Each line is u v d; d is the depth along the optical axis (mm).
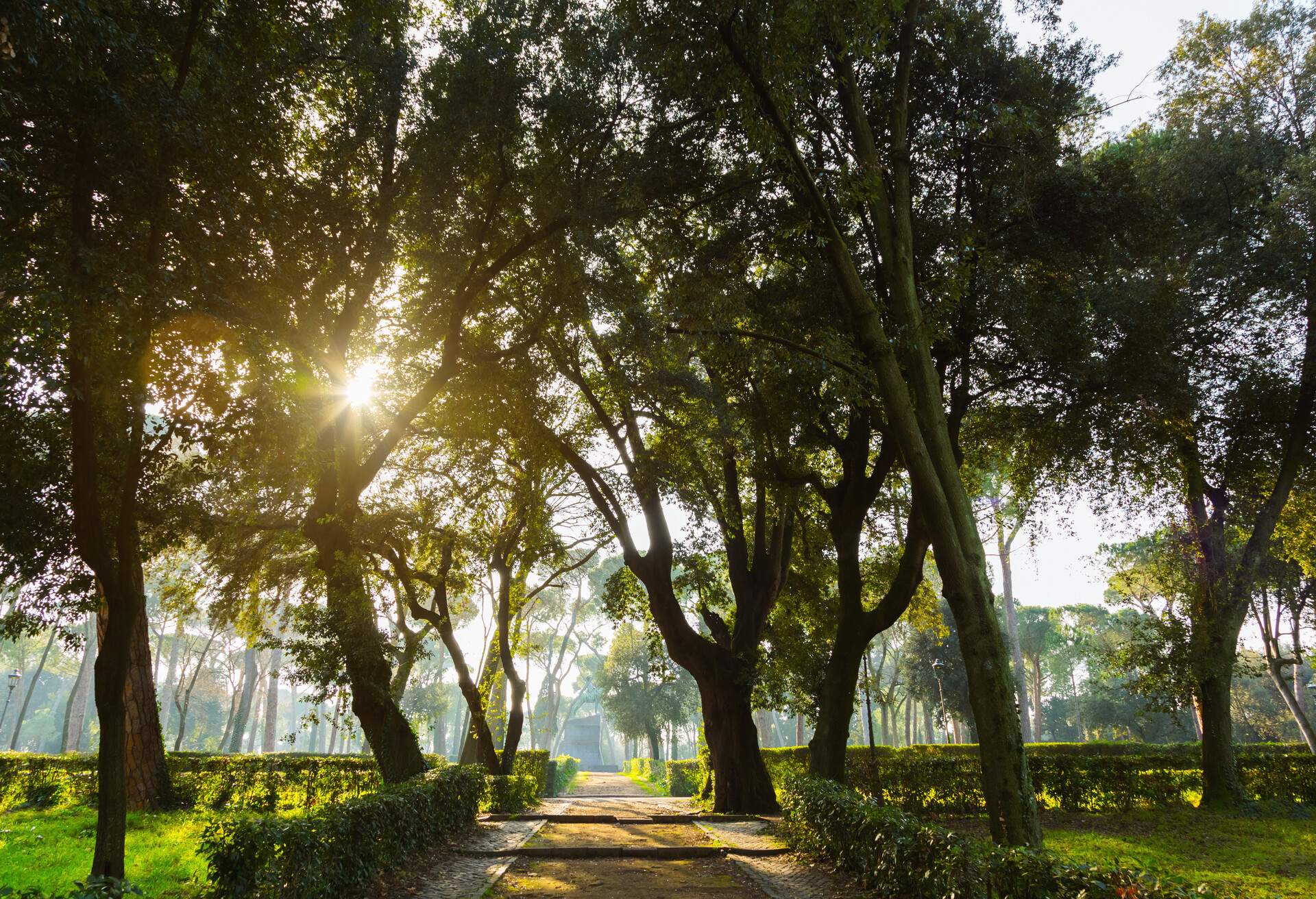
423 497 17094
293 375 9906
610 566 53219
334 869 7438
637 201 11734
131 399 7297
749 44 9586
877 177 10148
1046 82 13656
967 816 16297
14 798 17891
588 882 9516
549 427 17156
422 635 20234
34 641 57594
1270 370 17781
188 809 16141
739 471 18734
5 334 6102
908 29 11266
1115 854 11703
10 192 6422
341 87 11016
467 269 12188
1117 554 20969
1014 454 19344
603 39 11492
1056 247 14070
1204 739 17859
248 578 16156
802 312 14094
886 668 66000
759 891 8789
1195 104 19516
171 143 7383
